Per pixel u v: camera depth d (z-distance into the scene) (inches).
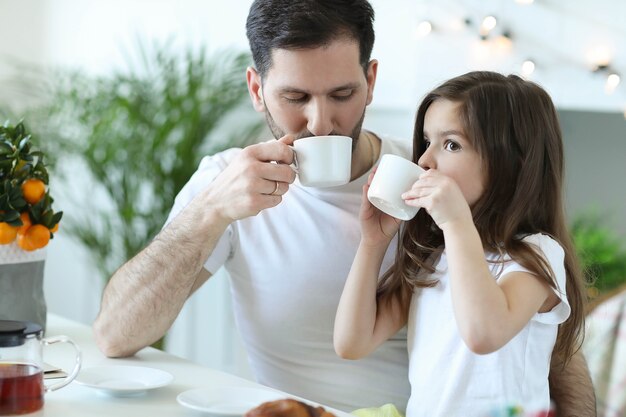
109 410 46.6
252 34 58.5
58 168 137.8
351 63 56.6
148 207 131.8
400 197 52.5
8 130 61.9
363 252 60.2
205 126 123.3
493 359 53.9
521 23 104.6
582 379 62.6
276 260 65.4
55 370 53.6
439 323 57.1
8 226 59.5
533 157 57.1
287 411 42.4
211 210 58.1
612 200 112.5
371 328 60.2
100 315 60.9
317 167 52.8
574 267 59.7
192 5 134.3
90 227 130.0
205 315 142.6
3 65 139.8
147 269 59.9
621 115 111.7
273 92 57.8
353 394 63.8
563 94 102.7
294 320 64.7
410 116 113.1
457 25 107.7
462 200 50.5
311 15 55.4
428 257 60.5
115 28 141.0
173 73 125.1
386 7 117.3
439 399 55.6
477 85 57.4
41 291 63.8
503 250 54.9
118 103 121.9
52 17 142.9
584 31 100.9
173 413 46.4
